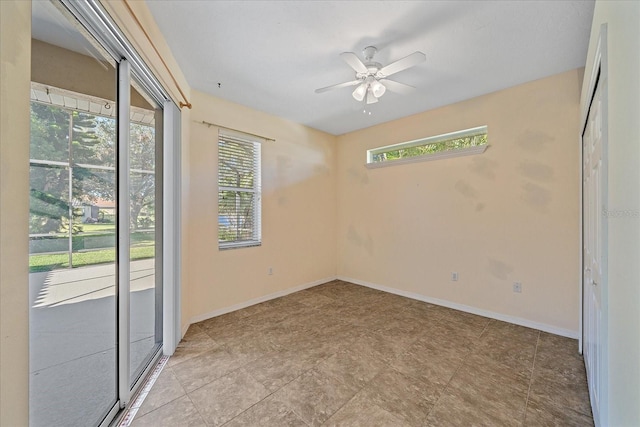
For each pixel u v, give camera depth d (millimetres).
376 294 3895
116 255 1575
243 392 1771
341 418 1549
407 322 2898
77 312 1396
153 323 2225
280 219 3822
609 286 1104
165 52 2059
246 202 3455
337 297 3756
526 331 2666
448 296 3373
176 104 2293
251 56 2303
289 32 1994
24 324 807
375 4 1723
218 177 3135
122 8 1347
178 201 2340
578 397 1707
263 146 3598
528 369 2016
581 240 2283
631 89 840
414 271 3711
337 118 3857
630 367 845
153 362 2062
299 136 4094
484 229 3072
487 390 1784
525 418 1539
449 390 1787
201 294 2943
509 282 2896
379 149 4184
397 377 1930
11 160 759
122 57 1549
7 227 749
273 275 3723
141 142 1998
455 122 3285
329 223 4605
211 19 1848
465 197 3225
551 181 2631
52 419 1305
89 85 1434
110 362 1569
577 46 2141
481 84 2807
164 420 1531
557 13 1778
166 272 2258
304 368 2045
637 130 792
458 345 2393
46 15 1189
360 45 2152
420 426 1490
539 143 2695
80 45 1362
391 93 3008
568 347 2342
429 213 3555
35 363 1224
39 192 1197
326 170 4547
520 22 1872
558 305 2600
